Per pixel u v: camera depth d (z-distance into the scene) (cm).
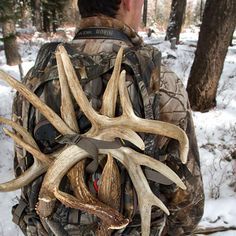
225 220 349
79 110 119
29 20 2233
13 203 406
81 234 119
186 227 139
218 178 449
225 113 687
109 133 113
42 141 124
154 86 119
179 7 1911
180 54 1427
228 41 679
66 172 115
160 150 121
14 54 1166
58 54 114
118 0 126
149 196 114
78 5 132
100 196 113
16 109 138
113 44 123
